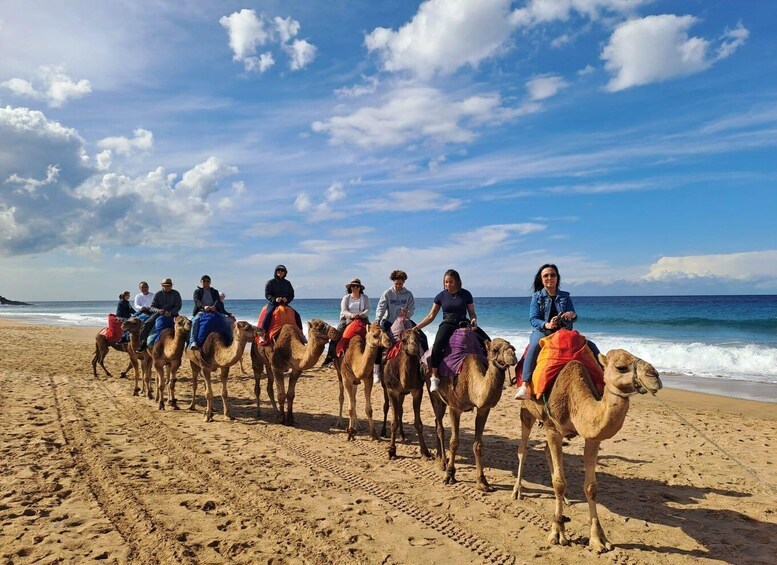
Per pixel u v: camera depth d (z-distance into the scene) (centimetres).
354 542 545
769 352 2214
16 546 516
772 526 592
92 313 8519
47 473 721
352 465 807
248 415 1158
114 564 488
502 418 1161
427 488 709
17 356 2095
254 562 499
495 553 527
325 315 6375
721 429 1066
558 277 621
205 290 1262
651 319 4472
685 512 632
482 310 6750
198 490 679
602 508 643
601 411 479
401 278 943
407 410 1252
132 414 1126
